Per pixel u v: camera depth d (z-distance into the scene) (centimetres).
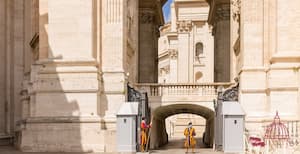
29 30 3856
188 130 2875
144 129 2712
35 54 3584
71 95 2841
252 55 2886
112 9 2961
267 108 2823
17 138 3186
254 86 2847
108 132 2767
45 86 2866
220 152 2834
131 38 3419
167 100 3416
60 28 2916
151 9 4912
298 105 2734
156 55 5359
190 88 3444
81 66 2873
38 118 2827
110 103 2889
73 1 2917
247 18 2914
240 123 2591
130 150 2583
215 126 3203
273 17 2889
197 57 7606
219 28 4528
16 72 3794
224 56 4497
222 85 3412
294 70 2784
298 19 2834
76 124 2781
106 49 2950
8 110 3684
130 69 3394
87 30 2902
